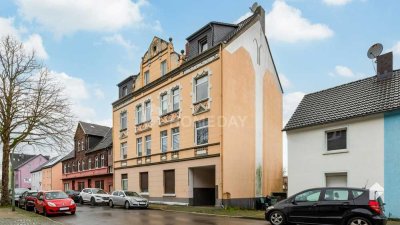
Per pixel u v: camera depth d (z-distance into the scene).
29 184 85.94
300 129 20.86
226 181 23.64
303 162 20.48
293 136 21.27
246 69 26.33
